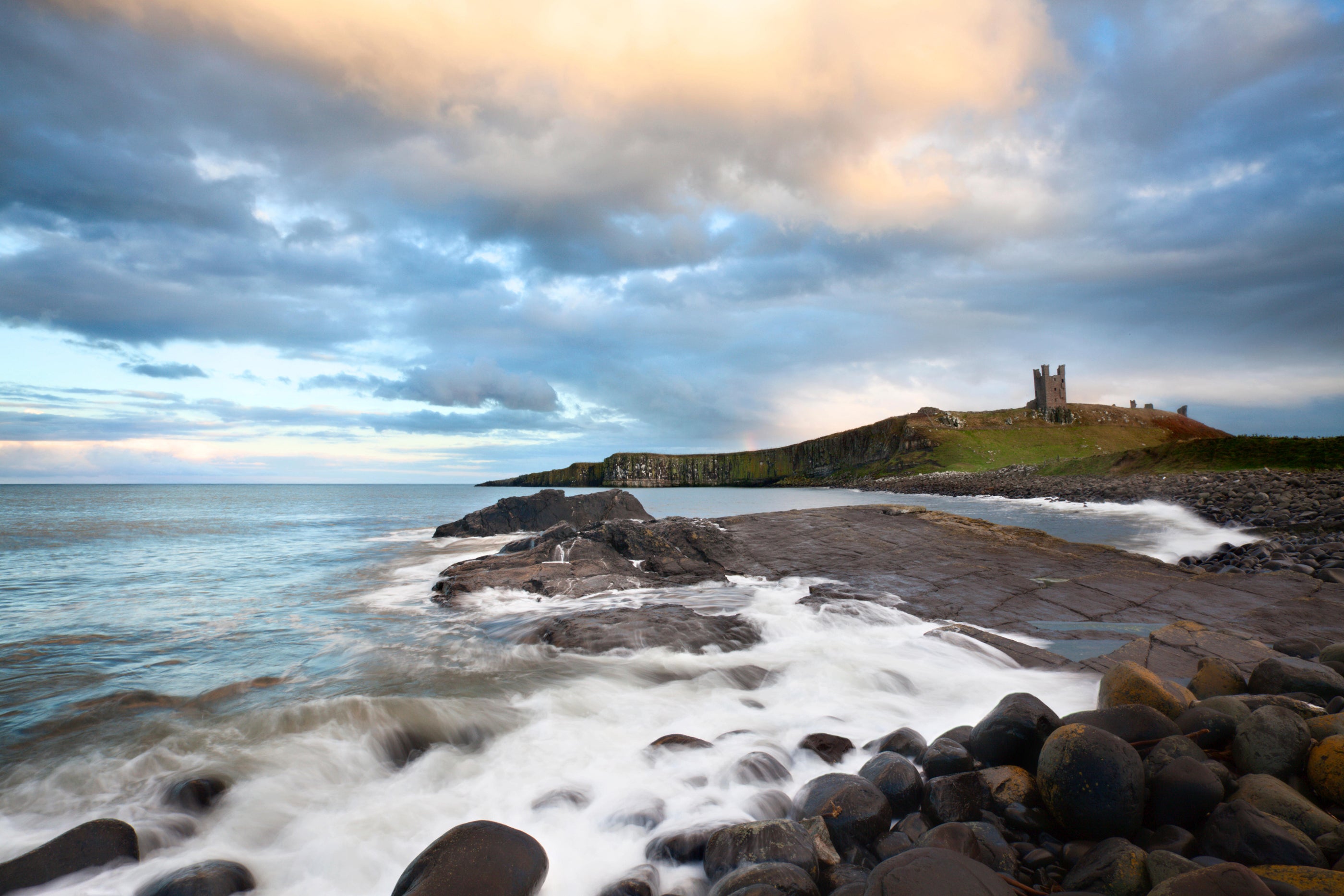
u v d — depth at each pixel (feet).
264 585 54.90
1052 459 502.38
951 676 27.07
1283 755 14.84
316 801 17.88
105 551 82.53
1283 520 86.84
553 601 43.91
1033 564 48.60
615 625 34.01
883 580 45.19
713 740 21.45
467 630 37.27
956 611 37.17
